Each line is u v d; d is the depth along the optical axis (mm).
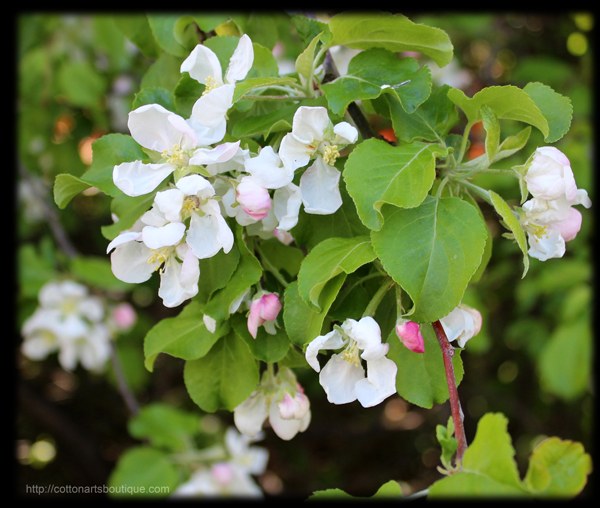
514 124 925
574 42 1284
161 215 441
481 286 1143
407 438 1639
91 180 459
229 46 488
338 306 456
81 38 1005
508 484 400
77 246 1376
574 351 897
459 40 1278
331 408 1622
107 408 1601
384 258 420
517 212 453
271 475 1566
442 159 450
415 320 419
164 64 549
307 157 448
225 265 454
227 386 477
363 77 470
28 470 1473
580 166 955
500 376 1459
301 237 468
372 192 423
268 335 462
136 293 1342
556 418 1359
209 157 435
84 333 794
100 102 1015
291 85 475
